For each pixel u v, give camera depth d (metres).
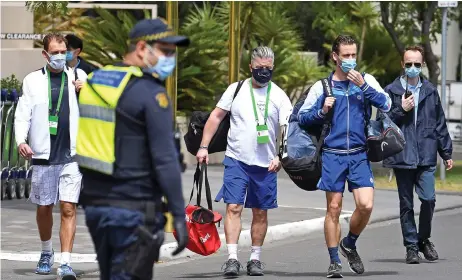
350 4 87.94
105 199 16.42
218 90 70.06
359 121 27.03
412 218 30.70
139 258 16.22
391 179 59.25
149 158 16.39
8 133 44.41
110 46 67.88
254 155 28.08
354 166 27.05
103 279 16.72
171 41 16.33
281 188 53.72
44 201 27.02
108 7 64.31
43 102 26.72
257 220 28.70
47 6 47.16
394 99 29.91
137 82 16.34
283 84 78.88
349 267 29.45
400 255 32.84
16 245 33.06
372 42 90.31
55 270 28.77
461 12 74.31
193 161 68.31
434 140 30.27
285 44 80.25
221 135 28.48
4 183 44.94
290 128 27.50
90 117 16.59
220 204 45.59
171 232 35.12
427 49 65.38
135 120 16.27
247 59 75.69
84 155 16.56
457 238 37.06
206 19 72.62
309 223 39.62
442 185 56.47
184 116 68.19
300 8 99.19
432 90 30.16
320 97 27.12
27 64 59.88
